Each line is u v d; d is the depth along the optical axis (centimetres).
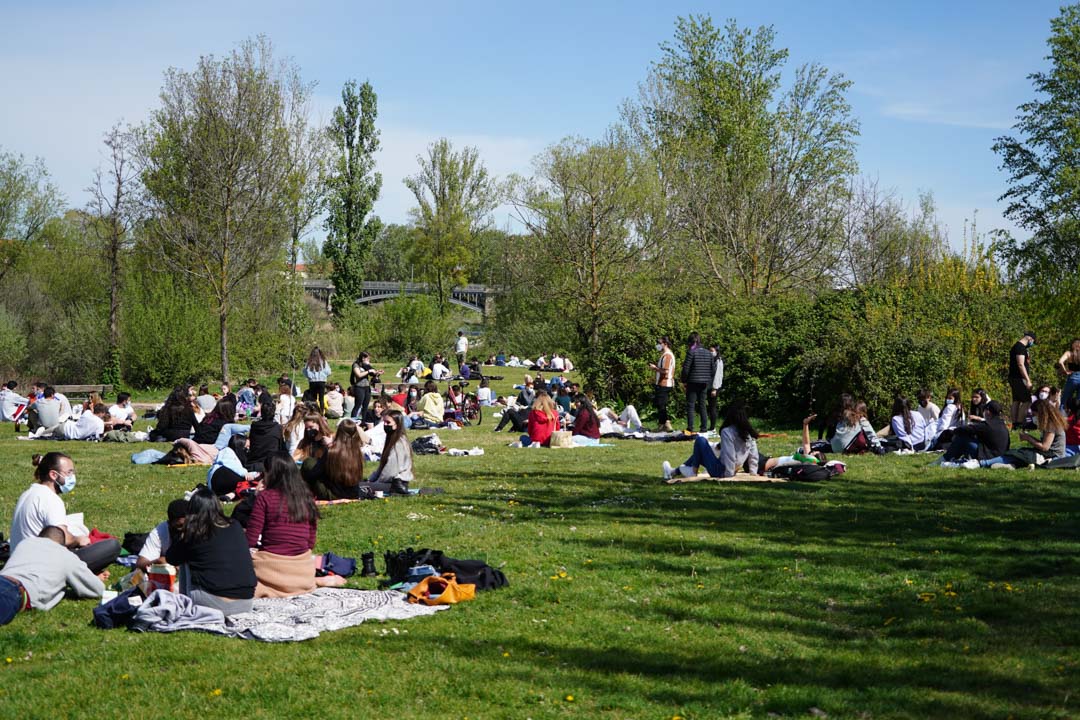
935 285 2859
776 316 2847
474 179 7975
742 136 4634
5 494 1460
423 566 909
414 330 5894
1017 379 2180
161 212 4341
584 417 2250
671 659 707
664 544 1062
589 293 4144
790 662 698
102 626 790
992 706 609
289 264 4925
